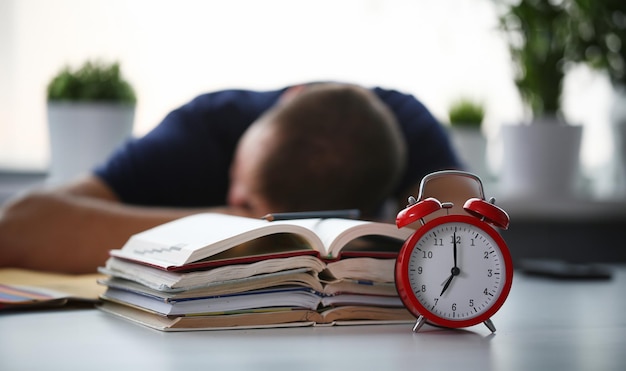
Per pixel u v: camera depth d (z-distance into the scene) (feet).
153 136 7.34
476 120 9.28
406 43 9.81
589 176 10.36
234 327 3.25
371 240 4.26
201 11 9.36
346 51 9.71
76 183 7.08
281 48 9.58
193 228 3.75
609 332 3.32
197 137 7.36
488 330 3.34
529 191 8.93
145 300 3.47
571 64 9.07
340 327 3.34
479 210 3.27
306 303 3.37
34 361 2.66
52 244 5.82
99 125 8.01
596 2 8.90
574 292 4.81
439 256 3.26
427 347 2.93
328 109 5.08
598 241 9.64
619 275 5.90
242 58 9.48
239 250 3.46
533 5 8.87
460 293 3.26
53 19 9.07
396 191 6.77
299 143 4.99
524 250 9.56
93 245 5.84
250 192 5.08
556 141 8.80
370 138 5.05
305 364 2.61
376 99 5.49
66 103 8.00
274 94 7.54
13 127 9.08
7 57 8.99
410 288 3.22
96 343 2.97
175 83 9.33
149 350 2.83
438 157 6.82
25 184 8.98
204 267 3.26
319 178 4.92
